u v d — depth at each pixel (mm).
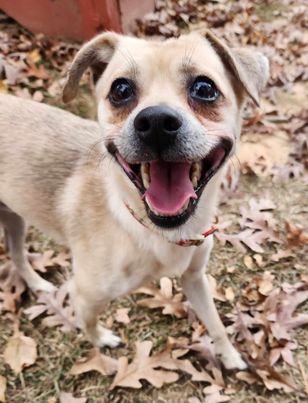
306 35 624
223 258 378
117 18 544
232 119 233
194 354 324
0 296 349
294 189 431
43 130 299
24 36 568
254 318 336
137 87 225
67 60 532
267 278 362
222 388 307
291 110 515
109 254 263
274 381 308
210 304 301
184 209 219
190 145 203
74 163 287
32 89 496
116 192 252
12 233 333
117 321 339
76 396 308
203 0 672
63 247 384
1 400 302
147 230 248
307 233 397
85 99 487
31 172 293
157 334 336
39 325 340
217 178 245
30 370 319
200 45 236
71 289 290
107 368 314
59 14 545
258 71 251
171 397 307
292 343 324
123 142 207
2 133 302
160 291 351
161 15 608
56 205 286
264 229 394
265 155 464
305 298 350
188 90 223
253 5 673
